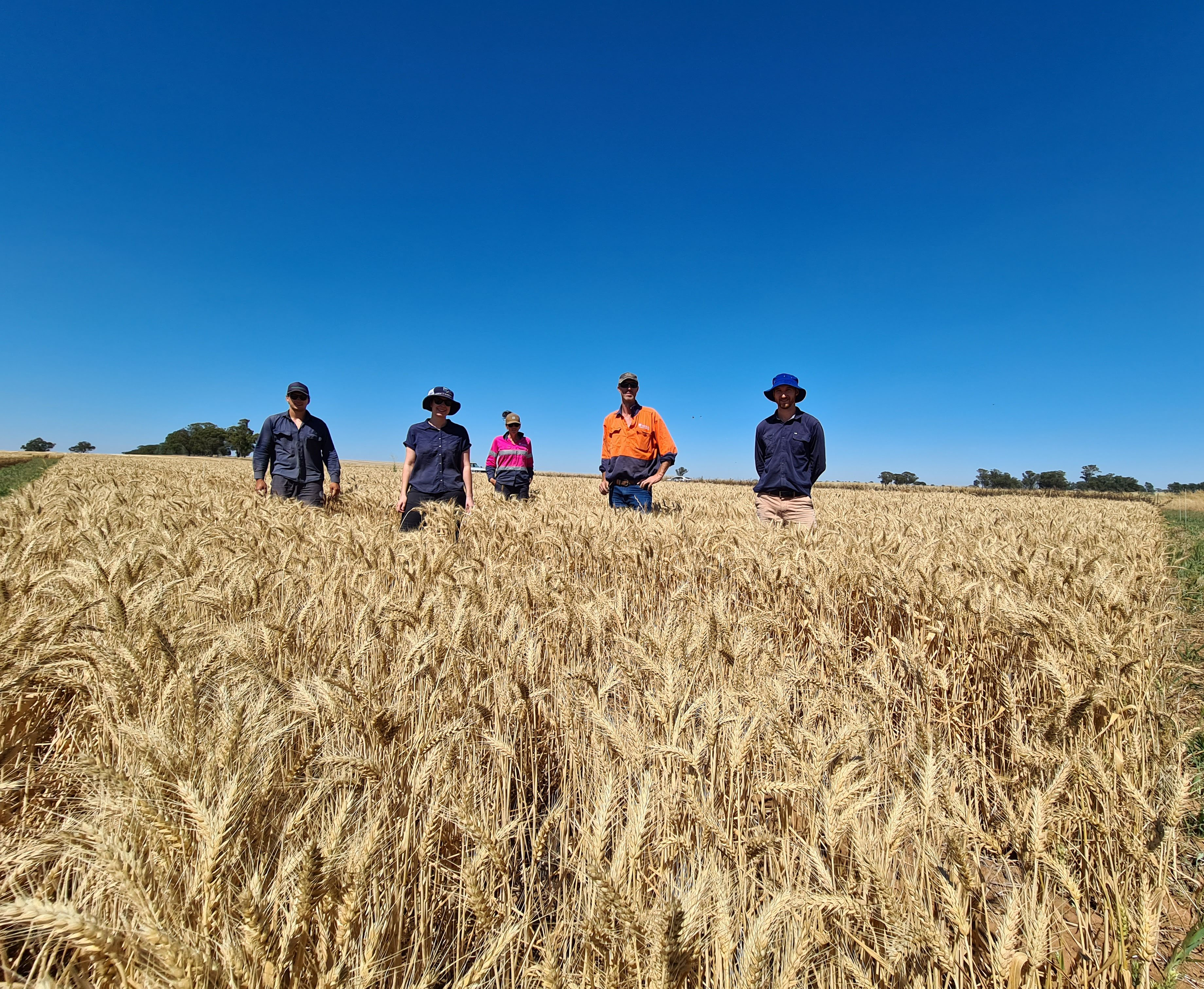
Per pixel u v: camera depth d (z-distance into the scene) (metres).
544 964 1.24
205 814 1.24
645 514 7.27
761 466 7.62
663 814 1.79
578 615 3.37
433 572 3.78
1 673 1.81
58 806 1.81
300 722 1.84
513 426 10.65
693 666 2.72
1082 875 1.99
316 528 5.25
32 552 3.62
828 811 1.56
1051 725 2.19
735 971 1.38
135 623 2.34
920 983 1.38
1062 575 4.11
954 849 1.52
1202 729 2.45
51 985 1.06
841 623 4.04
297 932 1.16
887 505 15.93
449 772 1.91
